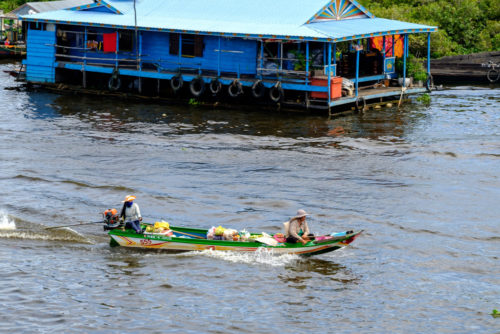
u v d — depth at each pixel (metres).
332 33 68.88
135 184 49.09
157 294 33.81
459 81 94.19
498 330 31.02
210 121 68.38
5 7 127.38
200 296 33.69
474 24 110.12
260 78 72.44
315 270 36.59
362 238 40.31
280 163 54.72
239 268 36.59
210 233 38.53
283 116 70.50
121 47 80.75
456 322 31.69
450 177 51.28
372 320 31.81
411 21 104.88
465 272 36.44
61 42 83.81
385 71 78.69
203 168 53.31
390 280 35.59
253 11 76.69
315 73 69.81
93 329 30.59
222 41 74.81
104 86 82.38
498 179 50.78
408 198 46.81
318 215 43.69
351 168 53.44
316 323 31.48
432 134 63.62
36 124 66.38
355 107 73.19
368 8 109.81
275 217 43.41
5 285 34.09
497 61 94.88
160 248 38.59
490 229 41.69
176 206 44.91
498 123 68.25
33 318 31.31
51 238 39.81
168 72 77.00
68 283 34.62
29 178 49.72
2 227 40.84
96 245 39.28
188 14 79.12
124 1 83.75
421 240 40.16
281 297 33.75
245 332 30.66
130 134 63.22
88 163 54.09
